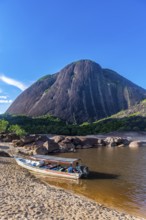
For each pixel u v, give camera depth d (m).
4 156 55.72
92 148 87.62
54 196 26.34
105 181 38.19
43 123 170.62
